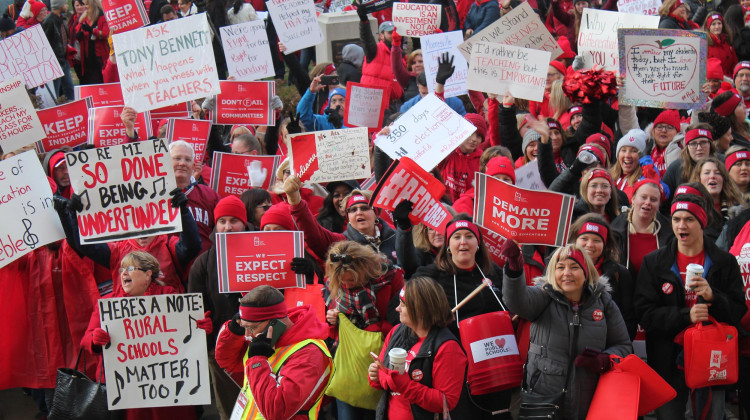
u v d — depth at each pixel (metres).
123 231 8.80
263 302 6.84
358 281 8.08
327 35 20.66
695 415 8.09
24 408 10.59
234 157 11.60
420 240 8.99
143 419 8.33
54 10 19.09
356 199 9.24
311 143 10.66
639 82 11.65
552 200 8.21
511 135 11.55
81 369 9.44
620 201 9.88
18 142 11.09
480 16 18.55
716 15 16.23
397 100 15.75
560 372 7.28
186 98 11.55
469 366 7.45
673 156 11.55
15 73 13.29
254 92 13.21
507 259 7.30
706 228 9.25
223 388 9.27
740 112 11.97
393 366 6.93
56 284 9.59
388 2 14.92
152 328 8.10
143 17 15.07
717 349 7.54
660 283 8.01
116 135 12.81
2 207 9.00
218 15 19.28
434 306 7.07
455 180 11.60
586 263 7.32
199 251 9.19
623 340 7.43
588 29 14.16
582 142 11.12
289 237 8.51
